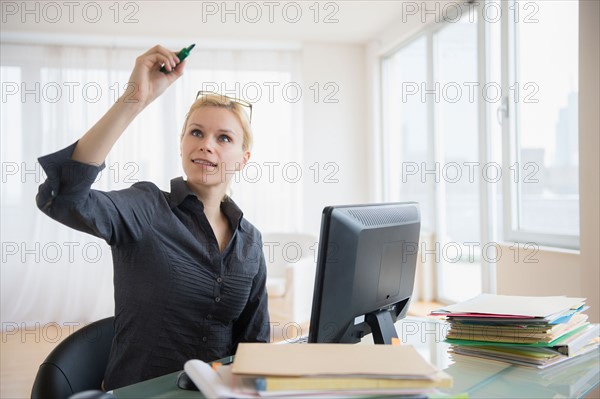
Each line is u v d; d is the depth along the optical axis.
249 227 1.34
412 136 4.58
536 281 2.64
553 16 2.73
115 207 1.06
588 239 2.18
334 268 0.99
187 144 1.23
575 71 2.58
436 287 4.23
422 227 4.44
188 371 0.85
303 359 0.82
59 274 4.57
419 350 1.25
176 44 4.84
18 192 4.50
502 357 1.14
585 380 1.02
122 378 1.19
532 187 2.95
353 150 5.15
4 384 3.01
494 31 3.35
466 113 3.73
